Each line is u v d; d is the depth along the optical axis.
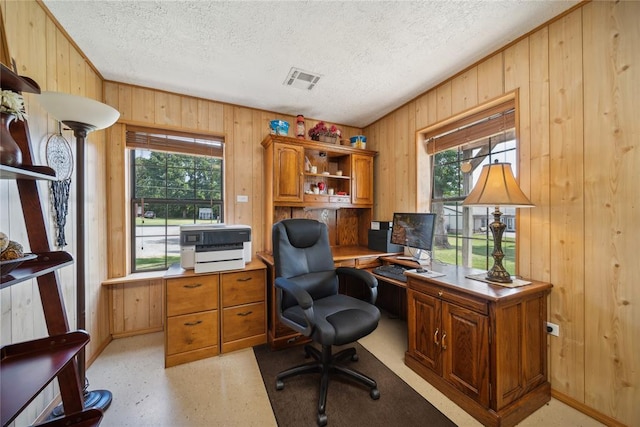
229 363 1.96
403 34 1.72
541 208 1.65
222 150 2.75
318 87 2.42
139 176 2.55
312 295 1.89
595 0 1.41
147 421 1.41
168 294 1.92
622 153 1.33
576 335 1.49
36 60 1.42
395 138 2.93
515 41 1.77
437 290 1.68
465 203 1.64
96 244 2.10
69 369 1.14
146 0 1.42
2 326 1.14
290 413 1.46
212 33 1.70
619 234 1.34
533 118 1.69
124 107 2.34
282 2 1.45
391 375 1.80
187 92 2.51
